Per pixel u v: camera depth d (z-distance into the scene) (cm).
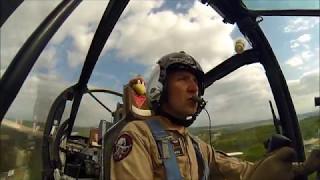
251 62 169
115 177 78
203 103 92
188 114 90
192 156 90
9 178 95
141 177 76
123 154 80
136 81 101
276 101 168
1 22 72
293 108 163
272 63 165
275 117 159
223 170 103
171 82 90
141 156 79
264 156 90
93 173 188
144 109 98
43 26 74
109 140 93
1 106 68
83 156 199
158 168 82
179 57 91
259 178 85
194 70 91
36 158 121
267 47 163
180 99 89
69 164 202
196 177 88
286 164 85
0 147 90
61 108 190
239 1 152
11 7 73
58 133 198
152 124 87
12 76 70
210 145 111
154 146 83
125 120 97
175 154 84
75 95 202
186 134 94
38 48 73
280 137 89
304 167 85
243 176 94
